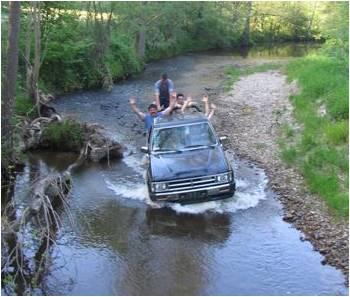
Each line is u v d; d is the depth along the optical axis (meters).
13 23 12.56
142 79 29.11
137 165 13.78
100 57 27.05
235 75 28.98
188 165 10.62
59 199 11.52
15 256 8.51
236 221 10.16
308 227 9.75
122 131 17.34
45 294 8.02
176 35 42.53
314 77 21.39
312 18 55.12
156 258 8.94
